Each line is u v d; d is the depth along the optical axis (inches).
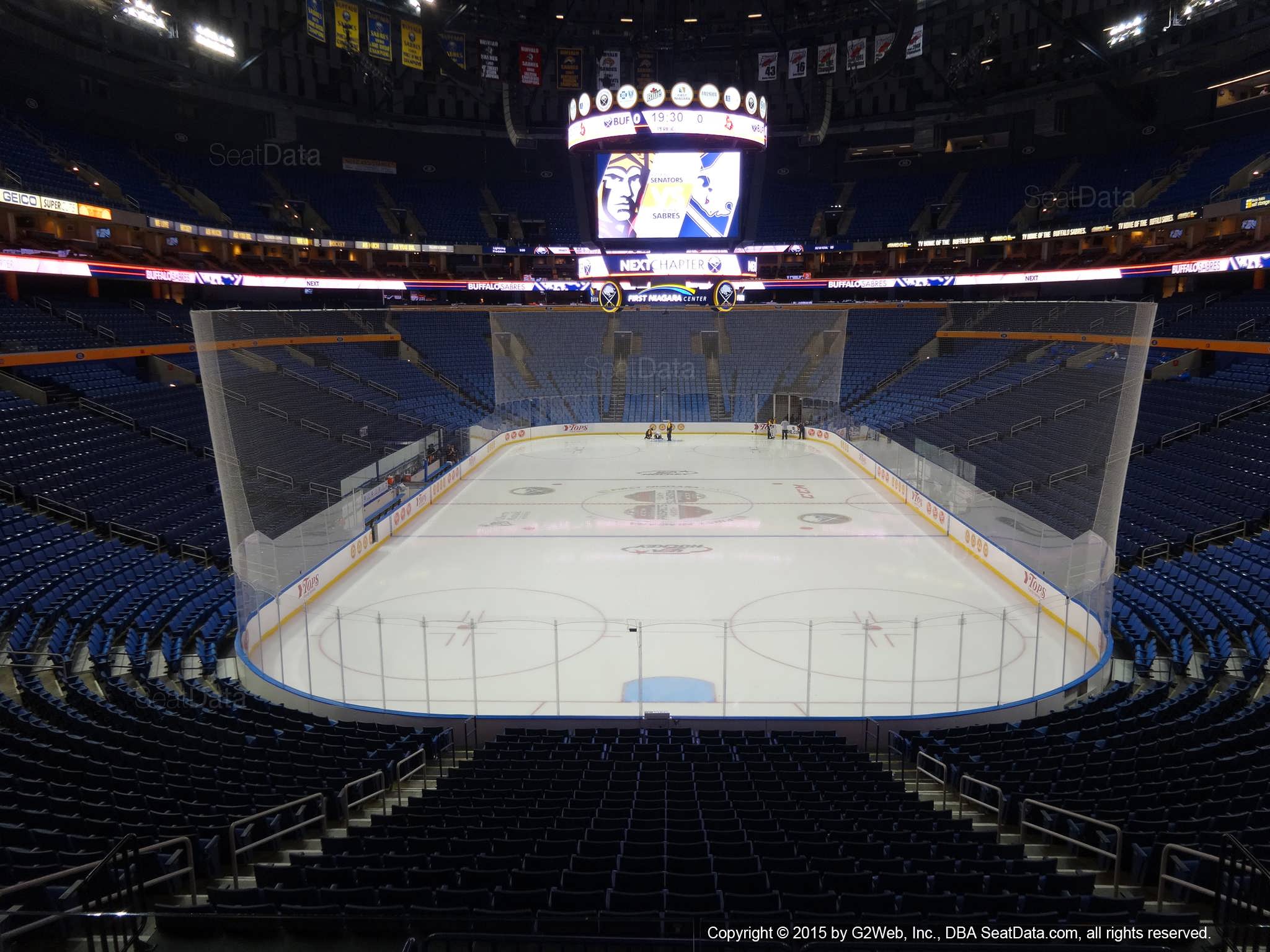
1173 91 1888.5
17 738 437.7
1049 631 794.2
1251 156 1718.8
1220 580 804.0
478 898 282.5
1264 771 409.1
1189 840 324.5
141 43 1642.5
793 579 957.8
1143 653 690.2
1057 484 1146.0
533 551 1083.3
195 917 255.4
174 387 1455.5
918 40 1699.1
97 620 719.7
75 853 295.1
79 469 1064.2
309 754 487.2
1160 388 1430.9
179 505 1063.6
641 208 1299.2
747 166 1277.1
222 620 771.4
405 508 1224.8
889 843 347.6
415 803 410.9
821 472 1592.0
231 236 1800.0
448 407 1883.6
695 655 743.7
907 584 938.7
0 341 1245.7
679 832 352.8
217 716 548.1
